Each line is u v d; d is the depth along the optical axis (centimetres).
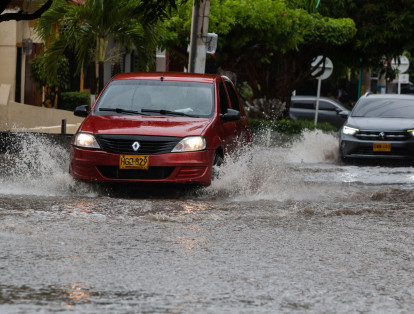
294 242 1273
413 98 3666
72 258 1092
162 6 2545
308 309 858
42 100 4697
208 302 875
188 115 2045
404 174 2792
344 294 931
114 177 1900
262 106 5484
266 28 4872
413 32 5534
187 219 1487
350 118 3528
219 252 1170
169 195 1934
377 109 3594
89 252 1139
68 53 5125
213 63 5122
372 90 8981
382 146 3331
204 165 1906
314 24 5200
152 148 1891
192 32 3572
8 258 1077
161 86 2144
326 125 5312
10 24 4450
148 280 975
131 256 1120
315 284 978
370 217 1578
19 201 1675
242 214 1573
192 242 1246
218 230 1370
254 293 922
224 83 2267
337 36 5284
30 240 1213
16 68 4534
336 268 1079
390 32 5497
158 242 1238
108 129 1927
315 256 1159
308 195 1950
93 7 3288
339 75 6275
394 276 1038
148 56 3734
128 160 1881
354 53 5788
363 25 5616
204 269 1048
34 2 3600
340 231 1395
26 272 999
